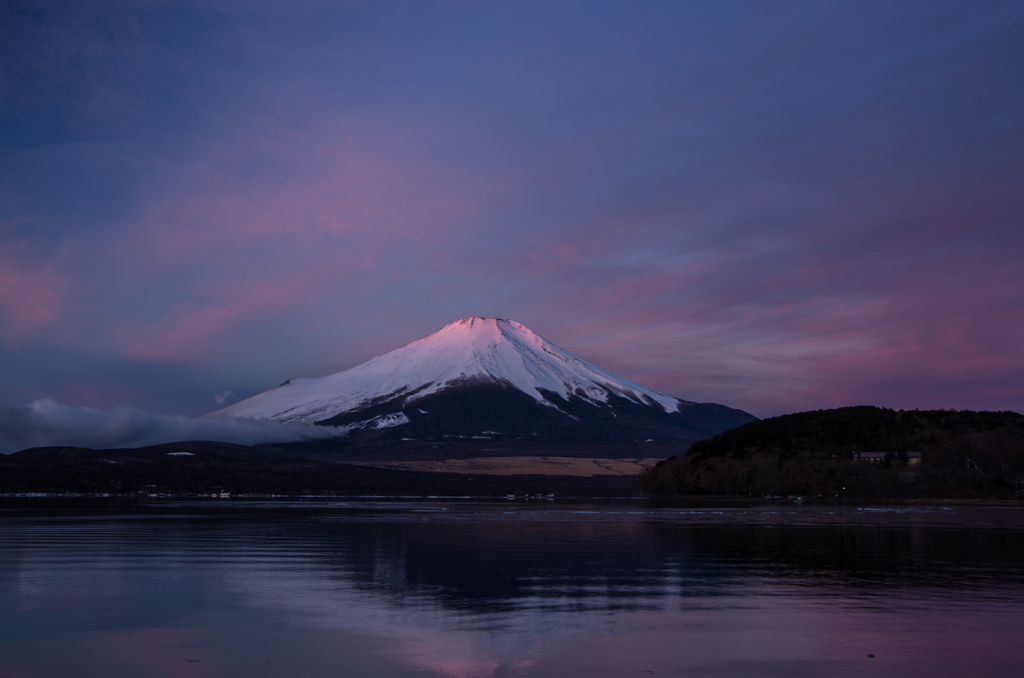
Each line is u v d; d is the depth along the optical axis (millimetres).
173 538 49062
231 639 19578
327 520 72188
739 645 19047
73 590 27109
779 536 52688
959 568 34188
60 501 143250
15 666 17109
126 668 16953
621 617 22438
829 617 22531
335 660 17594
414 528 60125
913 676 16453
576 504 134875
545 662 17453
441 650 18500
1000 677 16375
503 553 39906
